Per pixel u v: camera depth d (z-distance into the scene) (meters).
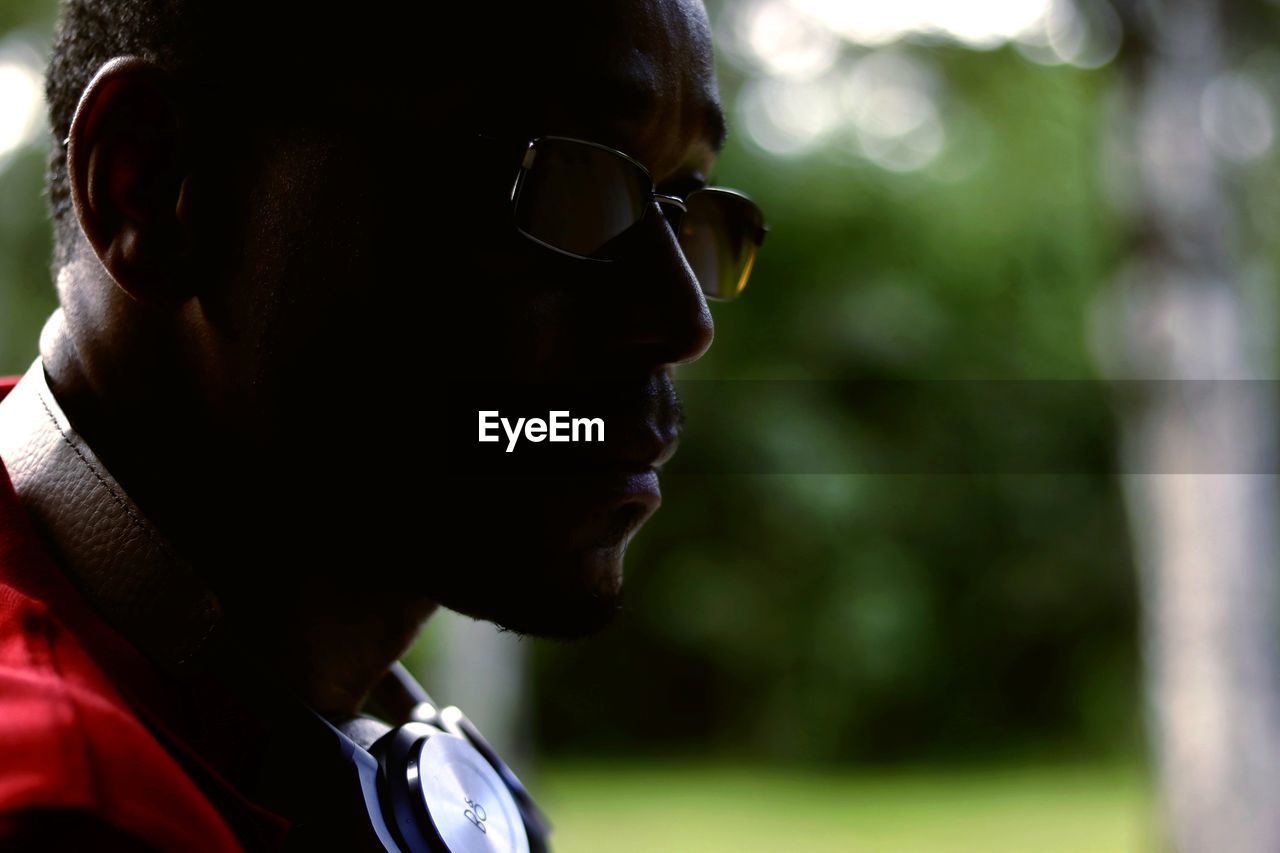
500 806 1.01
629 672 16.81
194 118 0.94
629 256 0.95
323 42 0.93
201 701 0.88
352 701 1.05
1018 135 14.23
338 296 0.93
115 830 0.69
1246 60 9.51
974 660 17.20
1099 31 8.85
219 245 0.94
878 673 16.52
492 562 0.93
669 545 16.58
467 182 0.93
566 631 0.94
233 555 0.96
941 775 15.81
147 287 0.93
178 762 0.84
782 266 16.30
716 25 13.17
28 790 0.67
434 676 10.65
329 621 1.00
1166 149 7.72
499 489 0.93
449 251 0.93
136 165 0.93
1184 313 7.73
